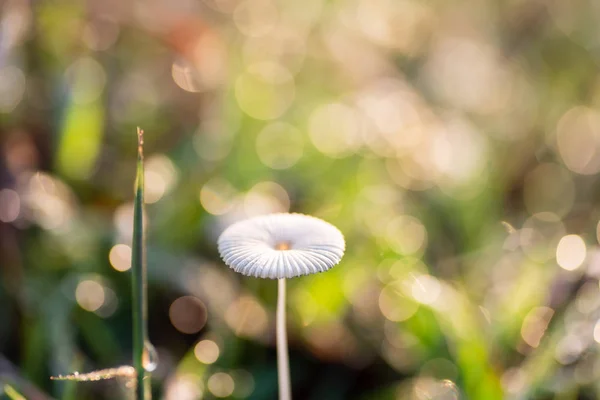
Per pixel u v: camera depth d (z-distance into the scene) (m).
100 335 0.25
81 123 0.27
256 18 0.36
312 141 0.31
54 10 0.30
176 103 0.32
